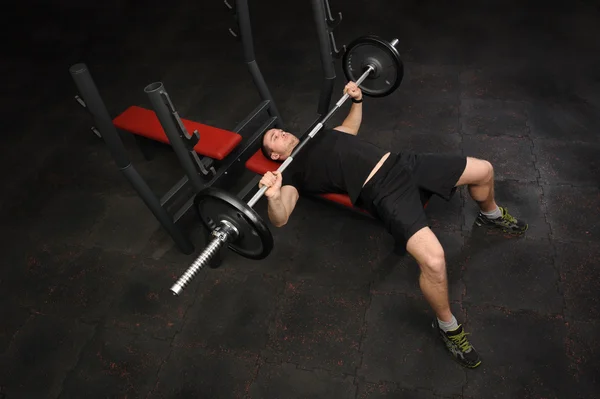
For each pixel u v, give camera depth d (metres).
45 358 1.80
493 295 1.77
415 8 3.16
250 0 3.42
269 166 1.85
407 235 1.51
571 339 1.63
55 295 1.98
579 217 1.96
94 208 2.29
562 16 2.96
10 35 3.52
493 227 1.93
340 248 1.97
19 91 3.05
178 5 3.53
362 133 2.43
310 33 3.10
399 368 1.63
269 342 1.74
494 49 2.81
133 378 1.71
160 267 2.01
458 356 1.59
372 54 1.96
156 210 1.80
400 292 1.82
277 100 2.69
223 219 1.43
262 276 1.92
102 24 3.48
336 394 1.60
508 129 2.35
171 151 2.39
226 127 2.60
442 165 1.64
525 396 1.53
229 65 2.98
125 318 1.87
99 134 1.58
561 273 1.80
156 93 1.46
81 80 1.38
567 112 2.39
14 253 2.15
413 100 2.57
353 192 1.65
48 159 2.58
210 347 1.76
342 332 1.74
